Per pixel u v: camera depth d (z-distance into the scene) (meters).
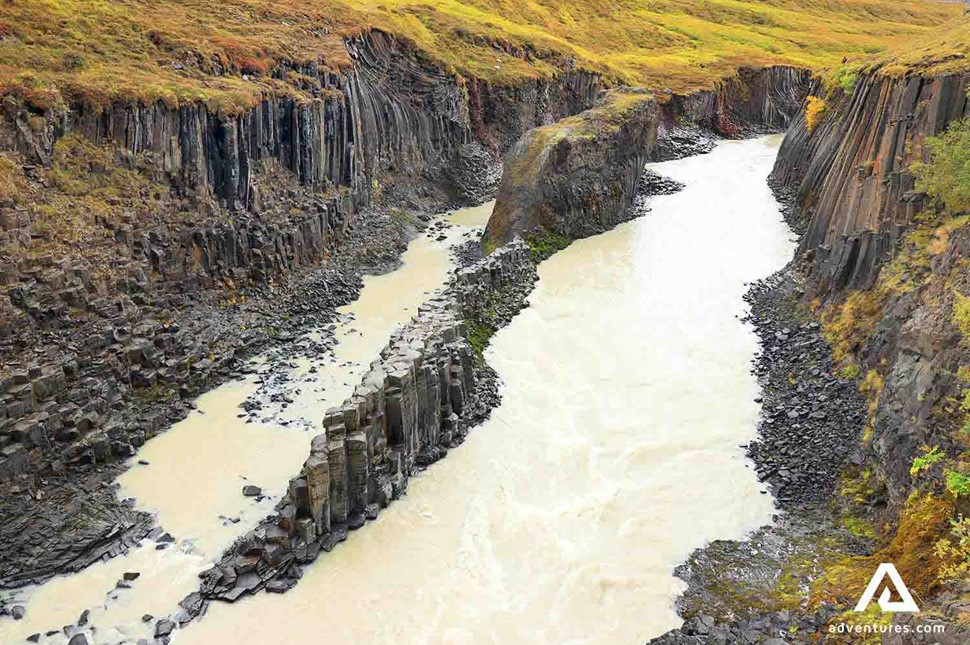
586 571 29.23
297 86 62.84
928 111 42.81
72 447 34.47
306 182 60.94
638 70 117.62
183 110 49.97
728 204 76.81
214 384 42.91
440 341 38.62
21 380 34.06
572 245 66.12
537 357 45.88
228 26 67.38
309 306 52.62
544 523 31.97
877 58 60.19
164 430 38.47
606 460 36.16
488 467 35.81
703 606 27.20
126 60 53.88
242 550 29.62
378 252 63.84
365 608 27.72
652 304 53.25
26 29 50.59
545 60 102.81
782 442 36.38
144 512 32.41
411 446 35.16
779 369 42.84
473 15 110.31
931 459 25.80
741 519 31.80
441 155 83.88
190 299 47.03
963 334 28.12
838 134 62.66
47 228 40.28
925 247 38.41
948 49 46.16
